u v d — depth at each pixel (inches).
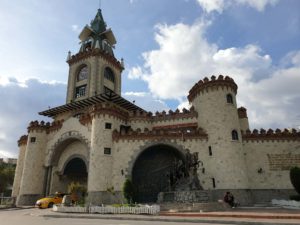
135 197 1114.7
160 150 1363.2
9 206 1285.7
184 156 1262.3
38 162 1542.8
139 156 1284.4
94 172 1232.2
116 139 1310.3
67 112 1861.5
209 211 820.0
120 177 1237.1
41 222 615.5
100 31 2327.8
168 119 1513.3
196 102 1464.1
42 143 1590.8
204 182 1215.6
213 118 1315.2
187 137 1305.4
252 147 1295.5
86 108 1771.7
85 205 995.3
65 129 1536.7
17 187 1733.5
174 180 1157.7
